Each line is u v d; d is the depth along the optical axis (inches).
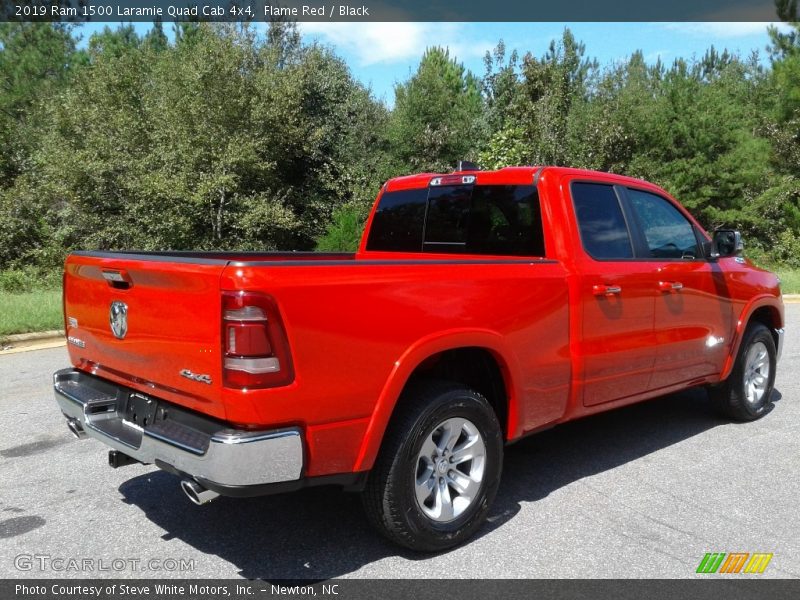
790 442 212.7
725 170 874.1
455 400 137.6
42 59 978.1
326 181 938.1
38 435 216.4
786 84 932.0
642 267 183.5
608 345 173.3
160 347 126.3
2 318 398.0
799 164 952.9
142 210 793.6
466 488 142.7
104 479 179.8
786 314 520.4
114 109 804.6
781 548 142.1
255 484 113.0
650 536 147.4
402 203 210.1
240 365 111.5
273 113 813.9
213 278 114.0
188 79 785.6
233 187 792.3
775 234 924.6
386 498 130.2
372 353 124.6
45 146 835.4
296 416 116.1
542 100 733.3
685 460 195.9
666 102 889.5
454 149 990.4
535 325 154.5
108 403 144.4
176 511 159.6
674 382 200.7
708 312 207.2
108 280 139.7
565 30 748.0
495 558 137.5
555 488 175.0
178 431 123.3
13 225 800.3
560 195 171.2
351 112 1021.8
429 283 133.8
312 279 117.7
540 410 159.3
